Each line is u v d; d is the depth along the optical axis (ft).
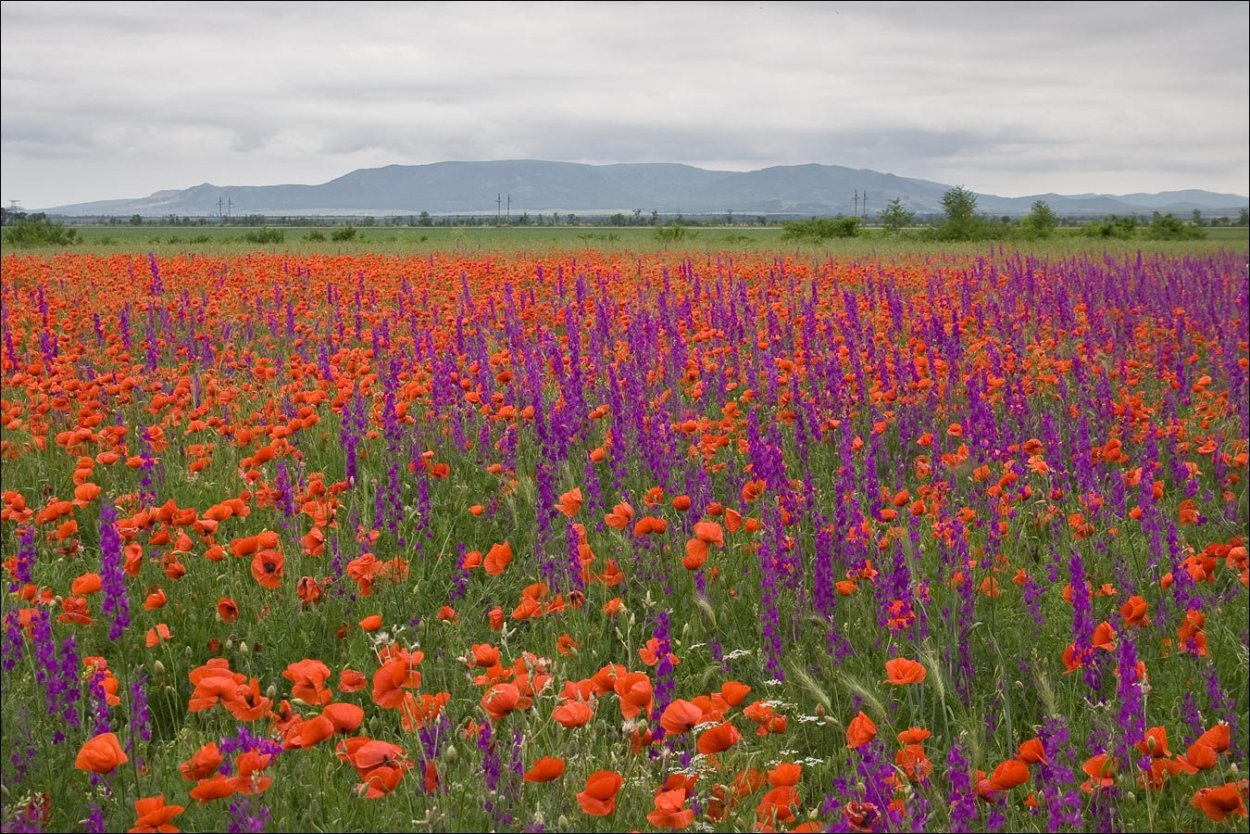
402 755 10.35
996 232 164.14
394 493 20.61
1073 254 104.73
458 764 11.66
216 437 26.09
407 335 43.04
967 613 15.02
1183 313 44.09
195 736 13.21
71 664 12.37
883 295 50.55
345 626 16.19
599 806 9.25
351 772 12.09
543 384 28.84
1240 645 15.26
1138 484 20.74
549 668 13.38
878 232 187.83
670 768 11.19
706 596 16.22
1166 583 15.35
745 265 77.10
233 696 10.72
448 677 14.83
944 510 19.03
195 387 27.32
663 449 21.54
